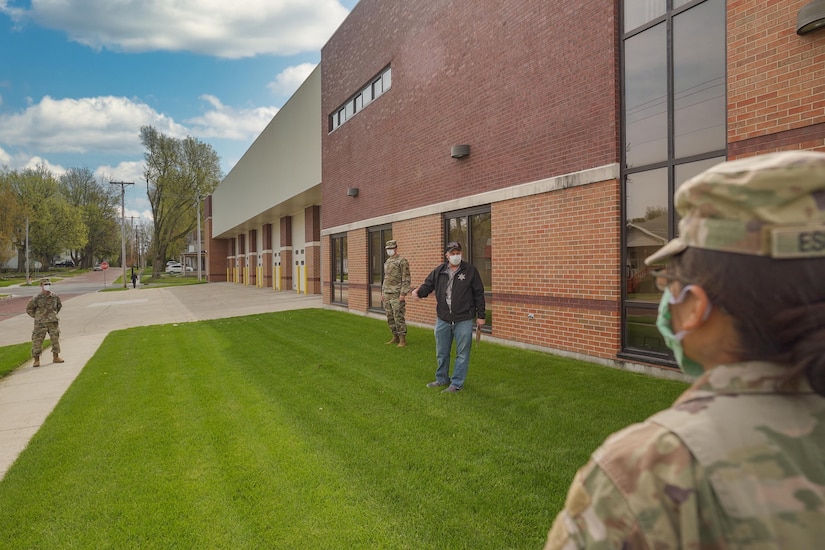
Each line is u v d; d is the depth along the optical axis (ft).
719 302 2.50
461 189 33.40
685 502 2.32
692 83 19.52
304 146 69.56
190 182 202.90
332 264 59.16
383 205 44.73
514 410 17.48
